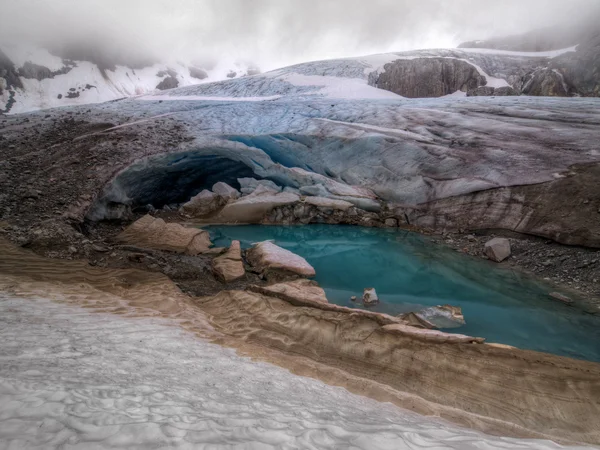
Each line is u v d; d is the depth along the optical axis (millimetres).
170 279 7270
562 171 9664
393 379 3986
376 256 10195
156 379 2201
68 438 1170
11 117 19141
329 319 5109
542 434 2891
